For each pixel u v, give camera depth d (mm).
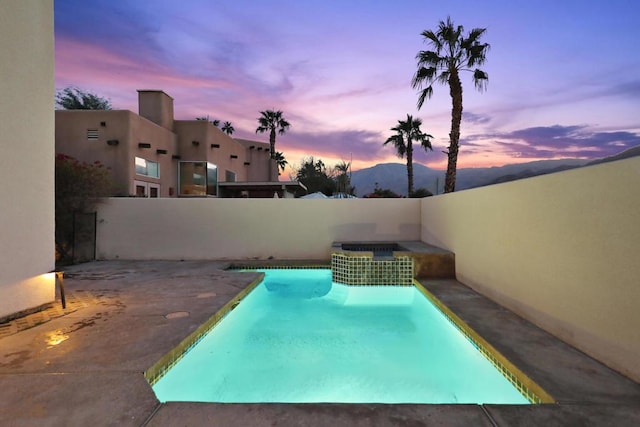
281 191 19266
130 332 3547
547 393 2314
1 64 3893
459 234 6266
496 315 4145
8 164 3975
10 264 3979
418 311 5898
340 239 9008
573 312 3113
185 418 2053
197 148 15188
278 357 4102
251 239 8930
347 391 3336
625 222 2516
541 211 3645
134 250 8812
